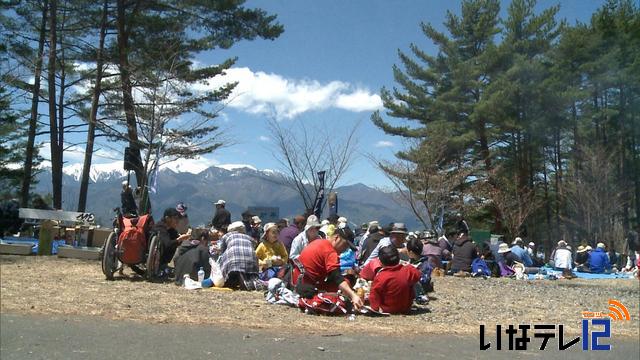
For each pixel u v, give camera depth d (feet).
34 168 101.45
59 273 33.71
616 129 117.29
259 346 18.28
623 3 118.42
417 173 93.20
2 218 49.47
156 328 20.07
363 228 56.70
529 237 121.39
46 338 17.75
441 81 115.34
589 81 111.34
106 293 26.73
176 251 33.81
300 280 25.71
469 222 114.73
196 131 65.62
